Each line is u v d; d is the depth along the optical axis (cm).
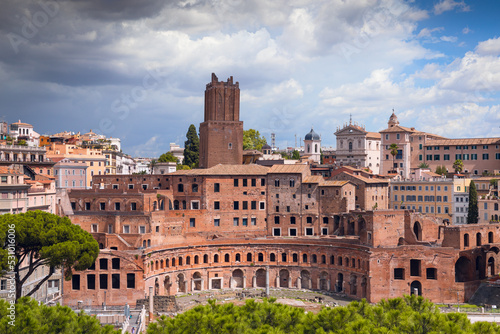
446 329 10831
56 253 14462
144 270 19712
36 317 10562
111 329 10838
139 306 17912
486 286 19962
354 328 10712
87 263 15425
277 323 11450
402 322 11188
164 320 11344
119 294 19562
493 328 10838
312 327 11219
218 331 10794
